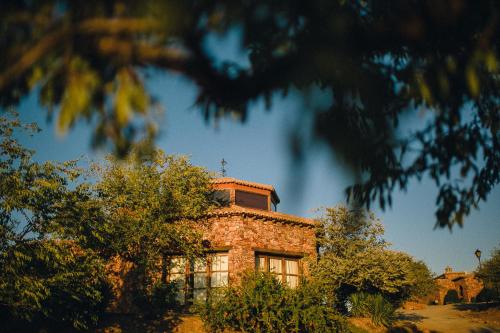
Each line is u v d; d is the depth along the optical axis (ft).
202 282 53.26
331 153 6.22
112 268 51.29
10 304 30.81
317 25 6.11
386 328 52.37
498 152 11.28
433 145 10.32
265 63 5.96
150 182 48.14
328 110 6.64
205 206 55.26
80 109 4.37
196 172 52.54
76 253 37.52
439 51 7.18
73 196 35.40
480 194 11.08
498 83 9.39
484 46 6.72
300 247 59.26
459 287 143.84
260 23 5.68
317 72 6.22
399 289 58.65
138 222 46.55
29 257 30.81
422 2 6.38
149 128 4.86
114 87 4.64
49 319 40.78
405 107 8.11
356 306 55.01
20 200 31.73
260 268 50.01
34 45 4.51
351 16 6.49
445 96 7.28
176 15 4.52
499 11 6.57
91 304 39.01
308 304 44.78
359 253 56.70
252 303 43.47
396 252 58.85
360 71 6.92
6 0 4.56
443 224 10.59
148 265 48.29
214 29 5.09
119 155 5.07
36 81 4.68
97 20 4.47
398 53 7.86
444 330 57.36
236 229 54.44
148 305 47.21
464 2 6.33
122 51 4.50
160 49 4.73
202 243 54.70
